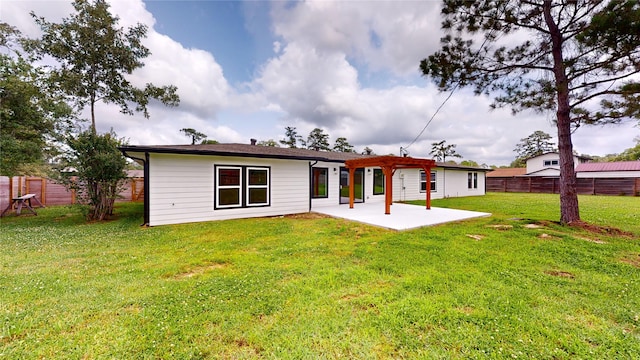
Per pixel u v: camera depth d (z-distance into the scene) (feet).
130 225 22.91
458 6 19.35
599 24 14.70
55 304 8.52
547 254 13.66
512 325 7.23
